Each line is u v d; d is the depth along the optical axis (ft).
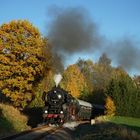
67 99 151.94
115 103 245.24
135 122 189.16
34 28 162.61
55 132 112.06
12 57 158.20
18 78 157.48
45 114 147.13
